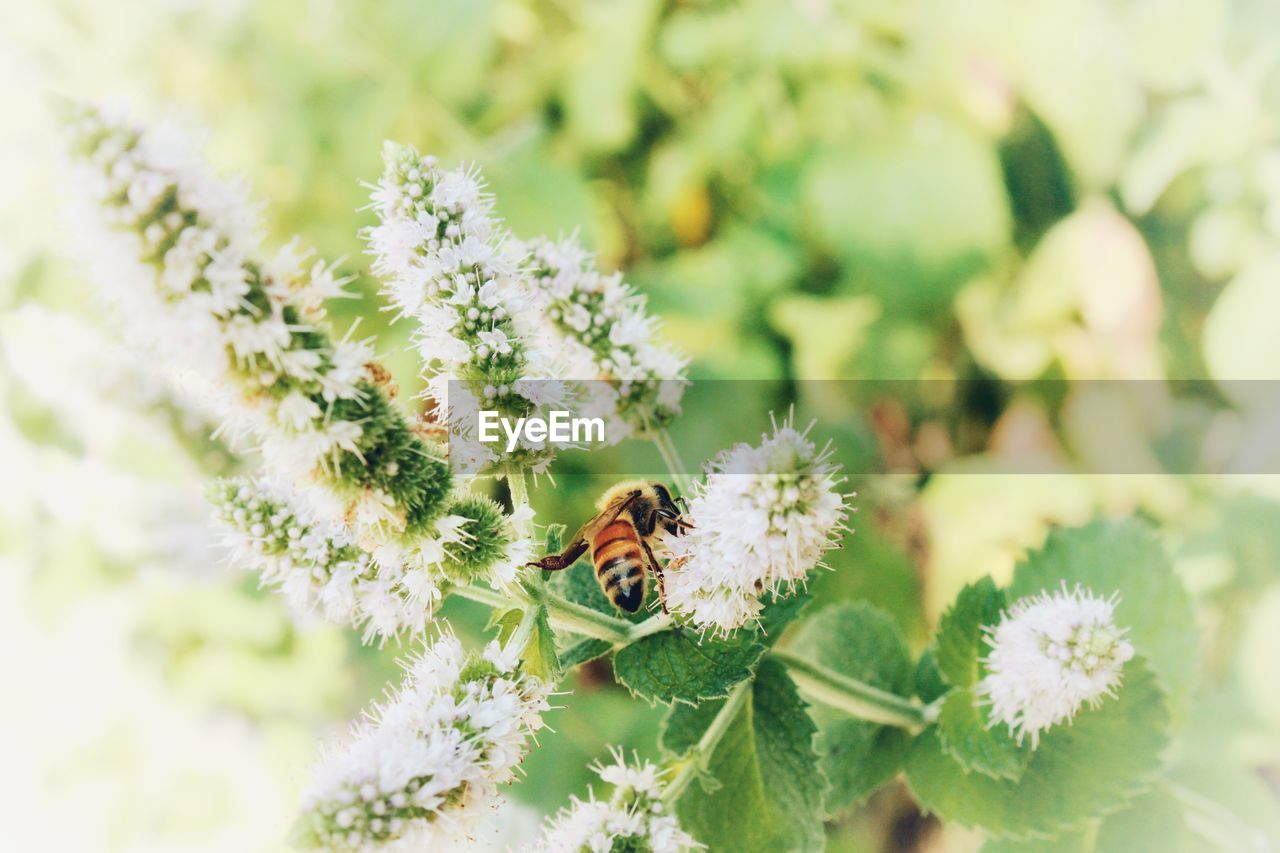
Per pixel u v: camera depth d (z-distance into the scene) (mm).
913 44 276
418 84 271
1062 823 165
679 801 161
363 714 154
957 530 267
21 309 257
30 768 297
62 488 271
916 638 252
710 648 156
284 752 279
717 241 279
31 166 270
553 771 223
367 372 144
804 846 157
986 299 278
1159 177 270
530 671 150
